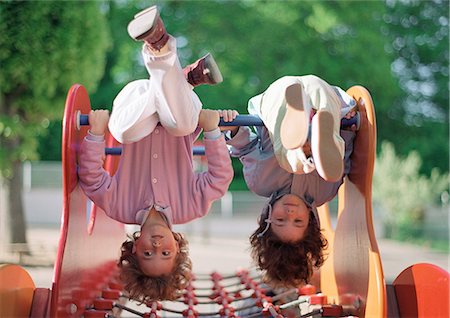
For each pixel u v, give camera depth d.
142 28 1.76
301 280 2.46
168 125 2.04
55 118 7.76
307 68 15.30
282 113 2.16
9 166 7.65
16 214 8.09
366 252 2.25
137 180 2.22
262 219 2.50
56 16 7.26
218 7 15.36
